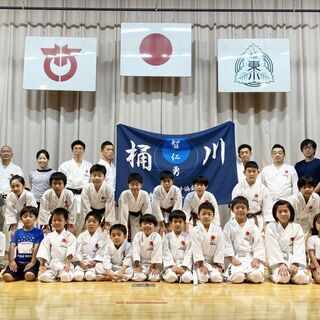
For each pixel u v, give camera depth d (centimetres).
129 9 638
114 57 671
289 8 678
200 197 520
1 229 567
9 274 445
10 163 601
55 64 636
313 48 673
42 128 659
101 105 666
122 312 314
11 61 666
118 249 463
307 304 342
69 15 674
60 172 526
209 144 606
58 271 457
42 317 300
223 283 439
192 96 664
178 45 639
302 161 594
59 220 466
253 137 656
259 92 662
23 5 674
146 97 662
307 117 661
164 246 462
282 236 456
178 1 675
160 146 607
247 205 468
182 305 338
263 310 321
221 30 673
